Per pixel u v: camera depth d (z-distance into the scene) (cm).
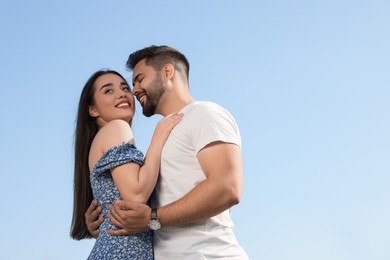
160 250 351
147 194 350
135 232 345
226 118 357
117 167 355
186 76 410
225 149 341
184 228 345
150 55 407
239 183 338
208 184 333
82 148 411
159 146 360
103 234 359
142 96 404
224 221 352
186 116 361
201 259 337
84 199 404
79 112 415
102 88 411
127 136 375
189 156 354
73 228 405
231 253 346
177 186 351
